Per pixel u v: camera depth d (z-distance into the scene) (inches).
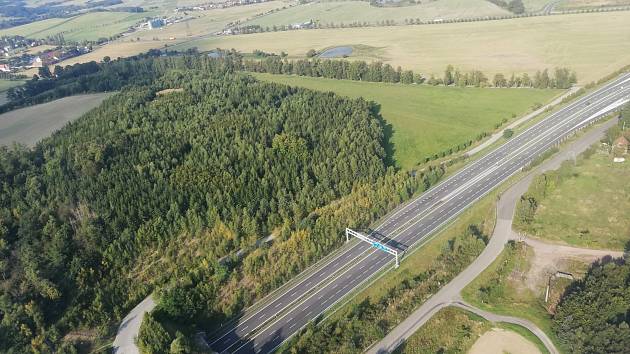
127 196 7795.3
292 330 6136.8
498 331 6013.8
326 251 7401.6
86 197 7859.3
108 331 6181.1
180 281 6643.7
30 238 7185.0
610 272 6181.1
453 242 7416.3
